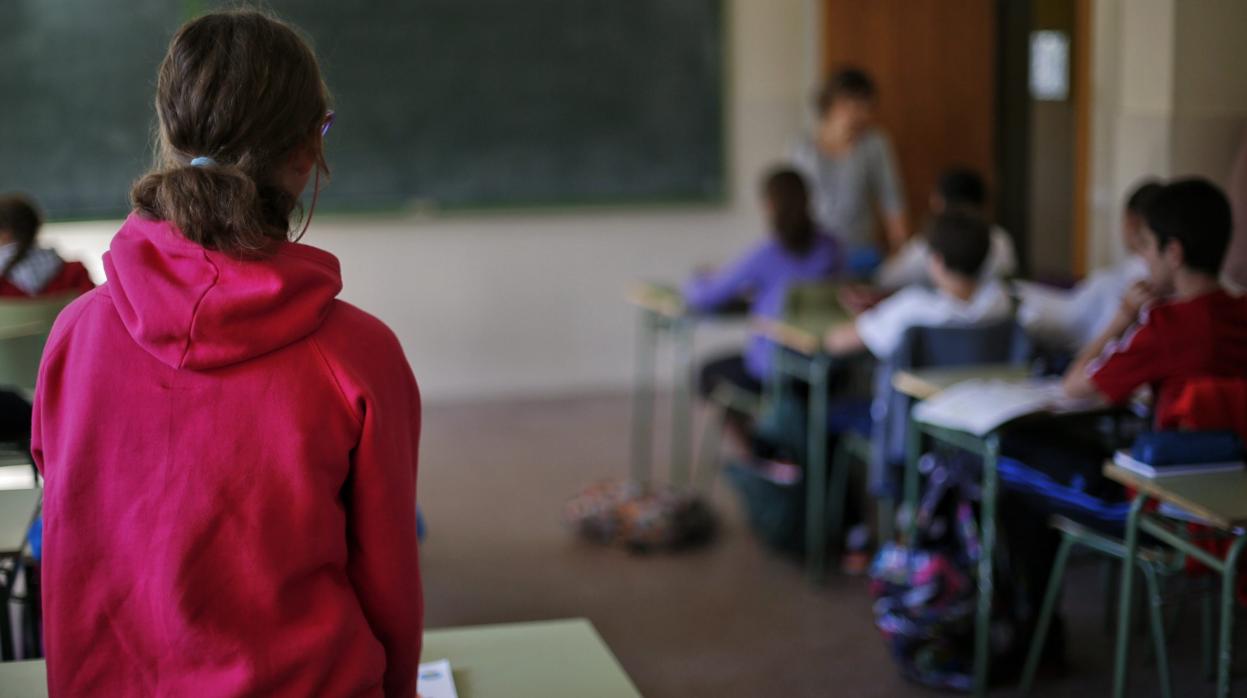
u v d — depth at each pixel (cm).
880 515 379
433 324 574
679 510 386
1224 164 326
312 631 101
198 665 100
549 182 574
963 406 262
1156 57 331
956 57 550
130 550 100
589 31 567
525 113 566
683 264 597
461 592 347
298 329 101
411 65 550
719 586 349
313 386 101
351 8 541
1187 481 212
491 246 575
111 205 522
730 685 285
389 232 562
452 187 564
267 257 102
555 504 425
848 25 551
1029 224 526
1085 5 420
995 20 545
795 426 367
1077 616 317
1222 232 239
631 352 598
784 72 592
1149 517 240
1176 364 237
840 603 335
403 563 108
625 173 581
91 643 101
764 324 375
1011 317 308
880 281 417
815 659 299
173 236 100
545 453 489
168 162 107
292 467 100
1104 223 381
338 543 104
